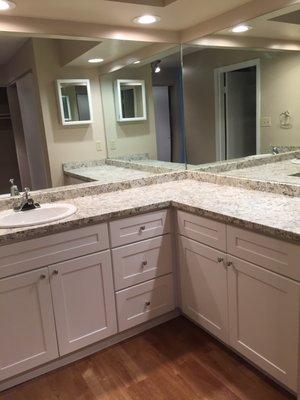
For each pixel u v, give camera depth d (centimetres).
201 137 267
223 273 189
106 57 255
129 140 283
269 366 171
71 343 197
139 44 254
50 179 239
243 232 171
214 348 210
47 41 226
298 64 198
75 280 192
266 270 162
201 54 253
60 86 238
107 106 265
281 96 211
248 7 212
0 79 211
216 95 250
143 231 212
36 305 182
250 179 233
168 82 271
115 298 209
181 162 284
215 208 190
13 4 185
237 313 185
